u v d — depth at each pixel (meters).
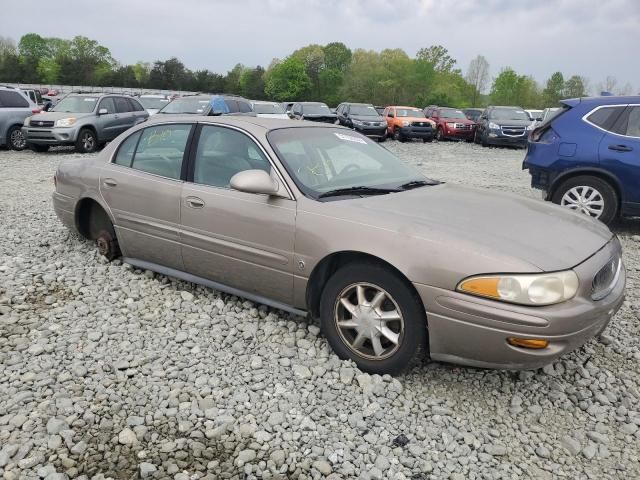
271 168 3.75
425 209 3.46
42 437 2.70
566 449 2.83
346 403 3.06
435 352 3.11
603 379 3.44
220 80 91.50
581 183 7.06
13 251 5.48
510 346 2.88
